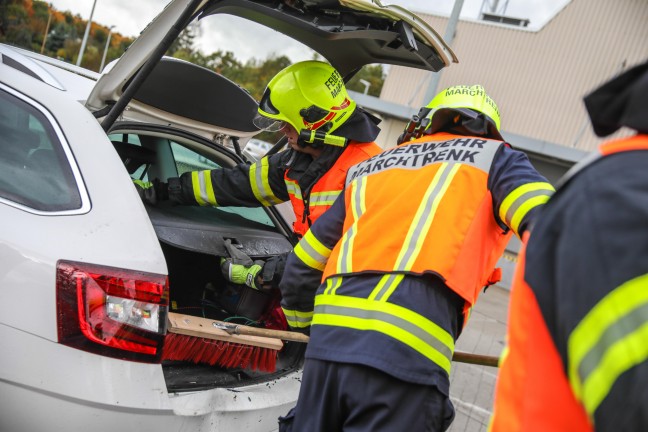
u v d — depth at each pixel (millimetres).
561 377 910
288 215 3266
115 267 1962
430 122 2148
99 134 2264
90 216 2037
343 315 1768
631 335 787
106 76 2346
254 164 2965
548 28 17828
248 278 2686
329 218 2055
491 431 1021
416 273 1715
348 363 1701
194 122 3221
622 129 1011
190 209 3061
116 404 1910
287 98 2568
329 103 2555
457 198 1778
